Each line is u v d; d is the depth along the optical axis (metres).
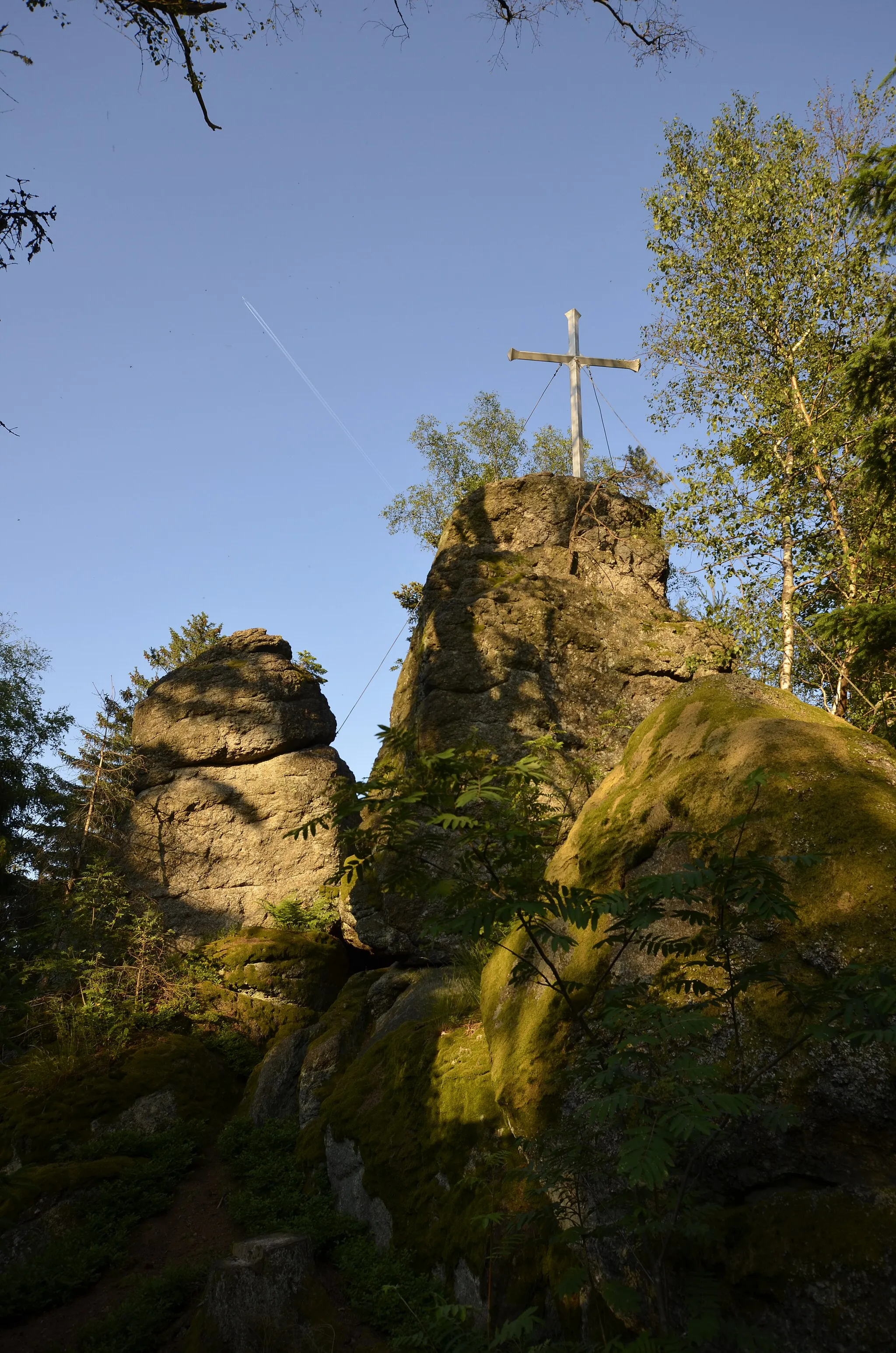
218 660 17.94
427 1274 6.15
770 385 14.60
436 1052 7.61
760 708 5.87
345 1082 8.84
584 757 11.12
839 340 14.24
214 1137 10.38
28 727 23.14
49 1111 10.48
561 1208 4.21
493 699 11.49
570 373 16.50
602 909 3.67
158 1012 12.45
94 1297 7.48
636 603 12.80
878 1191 3.73
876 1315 3.41
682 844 5.24
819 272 14.48
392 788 4.40
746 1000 4.30
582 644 11.97
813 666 14.33
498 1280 5.26
